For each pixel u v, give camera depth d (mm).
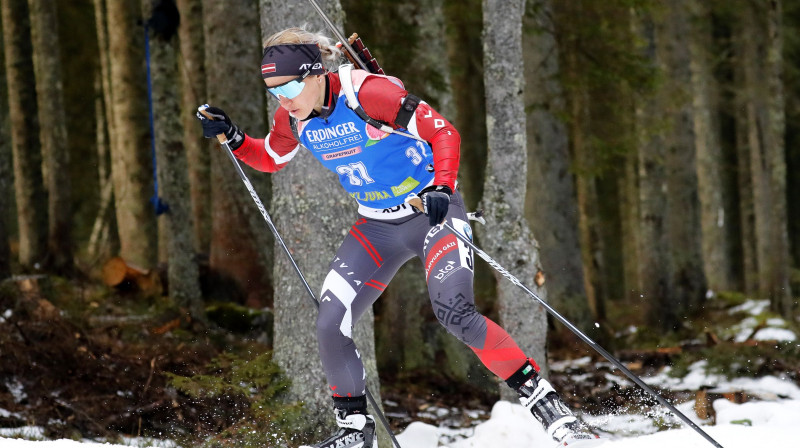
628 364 14391
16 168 17250
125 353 10094
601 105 17469
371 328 8141
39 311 9961
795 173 38562
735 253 39000
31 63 17250
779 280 19500
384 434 8109
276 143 5473
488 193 9273
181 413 8656
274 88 4809
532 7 15820
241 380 8211
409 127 4746
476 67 21781
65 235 17656
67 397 8750
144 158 19000
